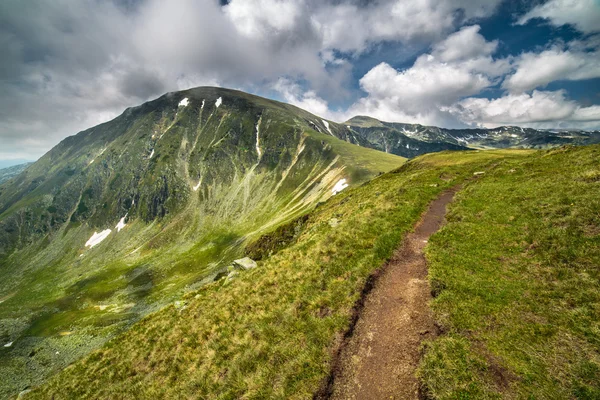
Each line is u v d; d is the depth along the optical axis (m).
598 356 9.84
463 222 22.98
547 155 39.22
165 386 18.20
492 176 36.62
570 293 12.77
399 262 19.23
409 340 12.92
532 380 9.73
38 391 26.80
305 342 14.31
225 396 13.54
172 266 175.50
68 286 186.25
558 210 19.47
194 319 24.52
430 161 77.06
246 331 18.12
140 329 29.12
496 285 14.57
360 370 12.19
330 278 19.12
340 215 40.22
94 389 22.70
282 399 11.67
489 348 11.28
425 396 10.41
